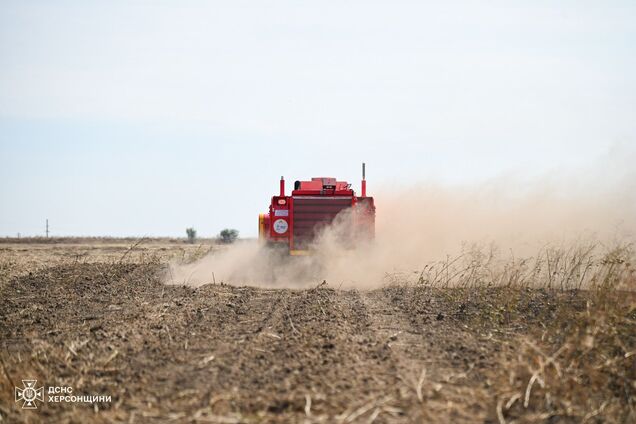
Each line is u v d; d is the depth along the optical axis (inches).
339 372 843.4
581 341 895.7
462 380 815.7
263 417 703.1
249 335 1050.7
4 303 1414.9
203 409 726.5
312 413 711.1
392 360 900.6
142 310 1294.3
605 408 747.4
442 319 1192.8
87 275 1877.5
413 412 716.0
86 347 990.4
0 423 726.5
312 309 1295.5
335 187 1996.8
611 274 1251.2
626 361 878.4
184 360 909.8
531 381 756.6
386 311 1284.4
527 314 1194.0
